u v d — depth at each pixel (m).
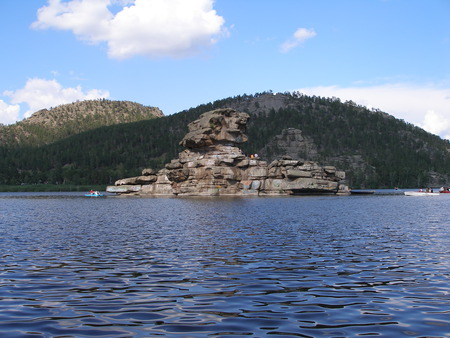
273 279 18.53
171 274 19.56
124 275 19.42
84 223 44.72
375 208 66.06
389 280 18.33
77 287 17.34
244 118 113.69
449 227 38.84
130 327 12.67
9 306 14.82
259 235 33.06
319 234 33.66
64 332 12.26
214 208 66.31
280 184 112.50
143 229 38.22
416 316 13.59
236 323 12.98
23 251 26.12
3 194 179.62
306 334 12.05
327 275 19.27
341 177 118.75
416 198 104.00
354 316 13.62
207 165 109.62
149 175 130.50
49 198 127.56
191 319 13.37
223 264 21.73
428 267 20.94
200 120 115.00
